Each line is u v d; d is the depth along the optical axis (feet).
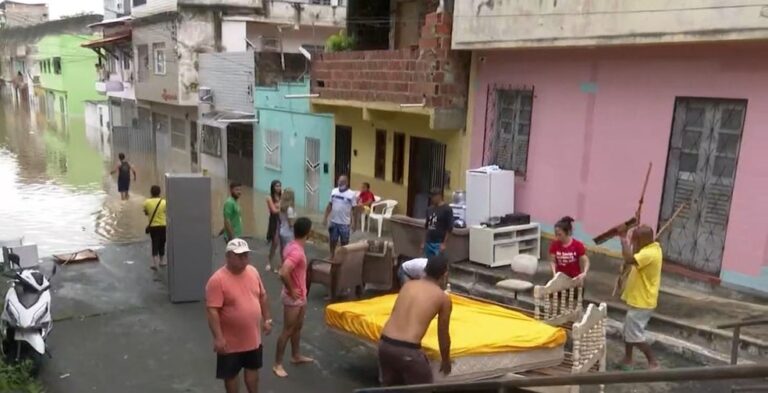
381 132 50.93
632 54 31.24
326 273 32.32
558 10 32.53
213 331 18.40
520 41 34.76
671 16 27.68
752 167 27.02
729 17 25.63
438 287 17.81
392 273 32.73
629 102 31.71
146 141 106.83
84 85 162.61
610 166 32.91
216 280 18.48
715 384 22.27
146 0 92.27
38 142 121.08
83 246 48.29
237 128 75.46
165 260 39.45
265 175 70.64
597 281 31.07
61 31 165.17
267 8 85.66
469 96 40.81
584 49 33.45
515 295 30.09
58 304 31.09
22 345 23.90
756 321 21.27
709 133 28.68
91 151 111.34
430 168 45.55
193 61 83.92
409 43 54.39
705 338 24.59
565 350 23.13
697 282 29.27
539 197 37.04
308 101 59.26
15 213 60.13
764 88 26.32
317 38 91.25
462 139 41.65
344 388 22.67
